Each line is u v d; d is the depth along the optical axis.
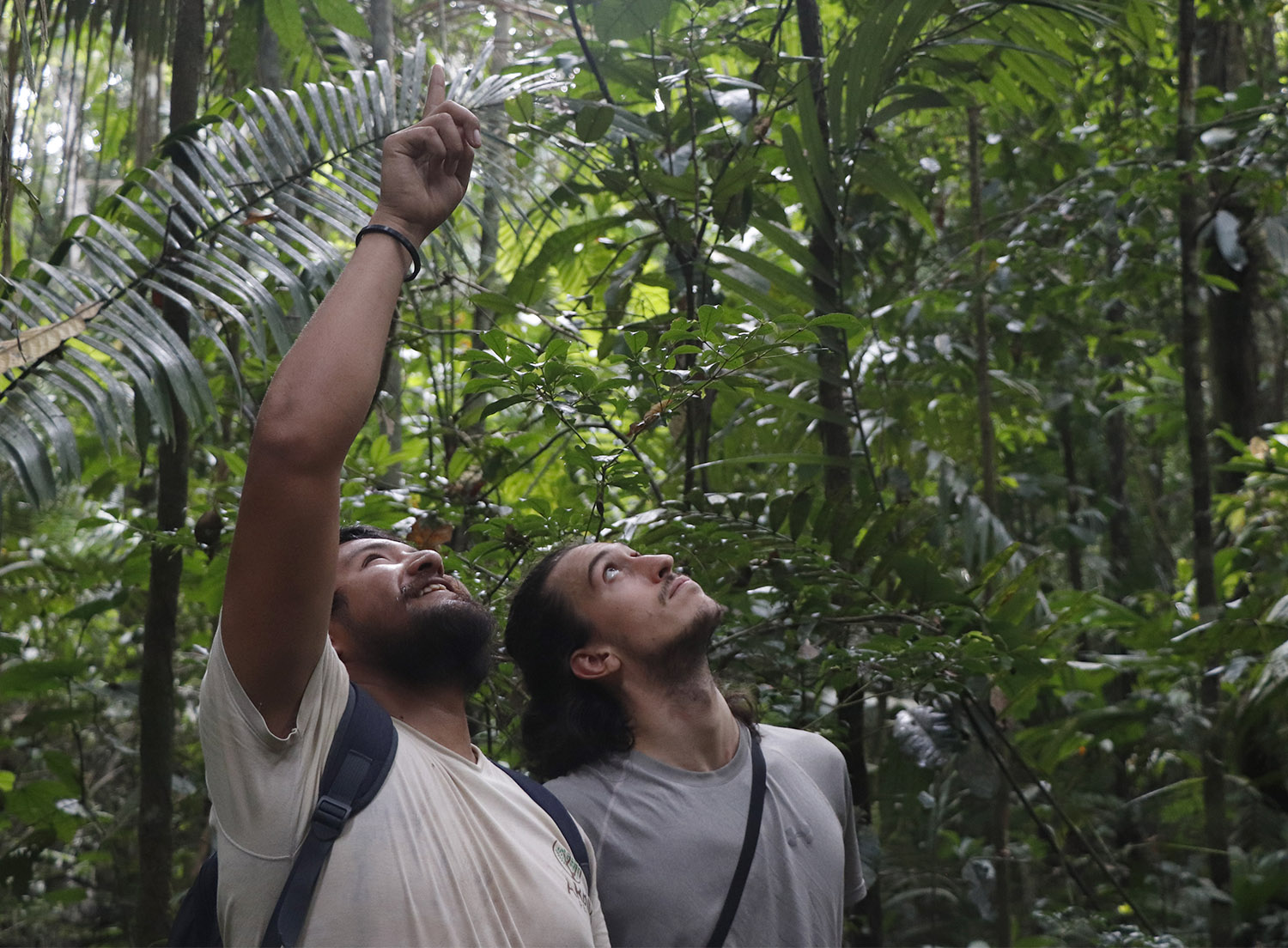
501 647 2.13
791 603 2.42
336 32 3.32
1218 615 3.50
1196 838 4.35
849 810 1.73
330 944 1.06
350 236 2.18
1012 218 4.10
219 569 2.63
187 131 2.31
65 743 4.37
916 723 2.56
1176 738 3.77
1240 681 3.43
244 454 3.22
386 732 1.18
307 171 2.27
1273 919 3.96
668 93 2.85
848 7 3.01
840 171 2.75
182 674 4.10
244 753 1.10
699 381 1.93
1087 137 4.42
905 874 4.11
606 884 1.47
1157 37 3.97
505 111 2.75
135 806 3.57
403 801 1.14
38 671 3.06
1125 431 6.52
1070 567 5.78
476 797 1.22
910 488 3.17
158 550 2.63
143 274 2.04
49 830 3.38
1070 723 3.72
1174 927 4.06
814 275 2.68
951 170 4.29
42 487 1.67
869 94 2.66
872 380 3.84
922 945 4.21
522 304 2.86
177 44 2.70
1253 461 3.82
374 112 2.38
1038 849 4.27
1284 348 6.19
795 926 1.48
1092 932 3.13
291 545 1.07
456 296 3.58
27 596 4.03
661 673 1.59
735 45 2.79
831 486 2.79
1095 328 4.68
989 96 3.51
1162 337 5.64
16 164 1.68
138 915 2.62
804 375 2.58
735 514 2.43
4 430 1.69
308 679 1.13
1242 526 4.30
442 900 1.10
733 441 3.24
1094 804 4.66
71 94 2.58
